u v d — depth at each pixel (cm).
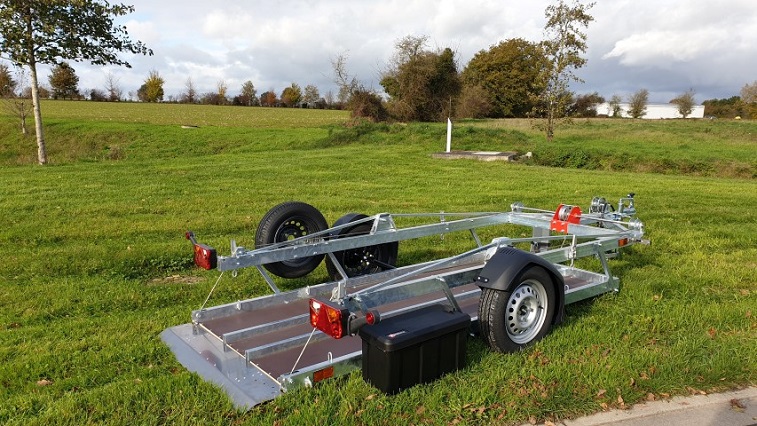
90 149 2708
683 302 514
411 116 4019
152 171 1508
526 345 408
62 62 1762
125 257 665
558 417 330
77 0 1639
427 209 1030
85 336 447
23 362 397
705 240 786
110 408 332
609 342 423
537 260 402
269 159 1866
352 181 1399
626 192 1299
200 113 5072
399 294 377
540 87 2575
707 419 335
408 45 4000
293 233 545
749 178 1805
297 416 318
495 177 1519
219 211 973
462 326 365
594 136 3072
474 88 4681
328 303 333
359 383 354
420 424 319
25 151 2694
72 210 949
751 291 564
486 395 342
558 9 2420
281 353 389
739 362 394
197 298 542
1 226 829
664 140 2933
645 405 347
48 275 614
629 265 655
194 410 327
